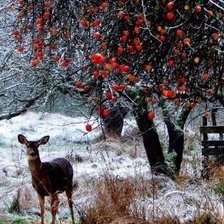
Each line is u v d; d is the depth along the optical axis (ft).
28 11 27.22
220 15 21.42
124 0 22.86
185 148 71.15
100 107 23.99
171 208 39.45
